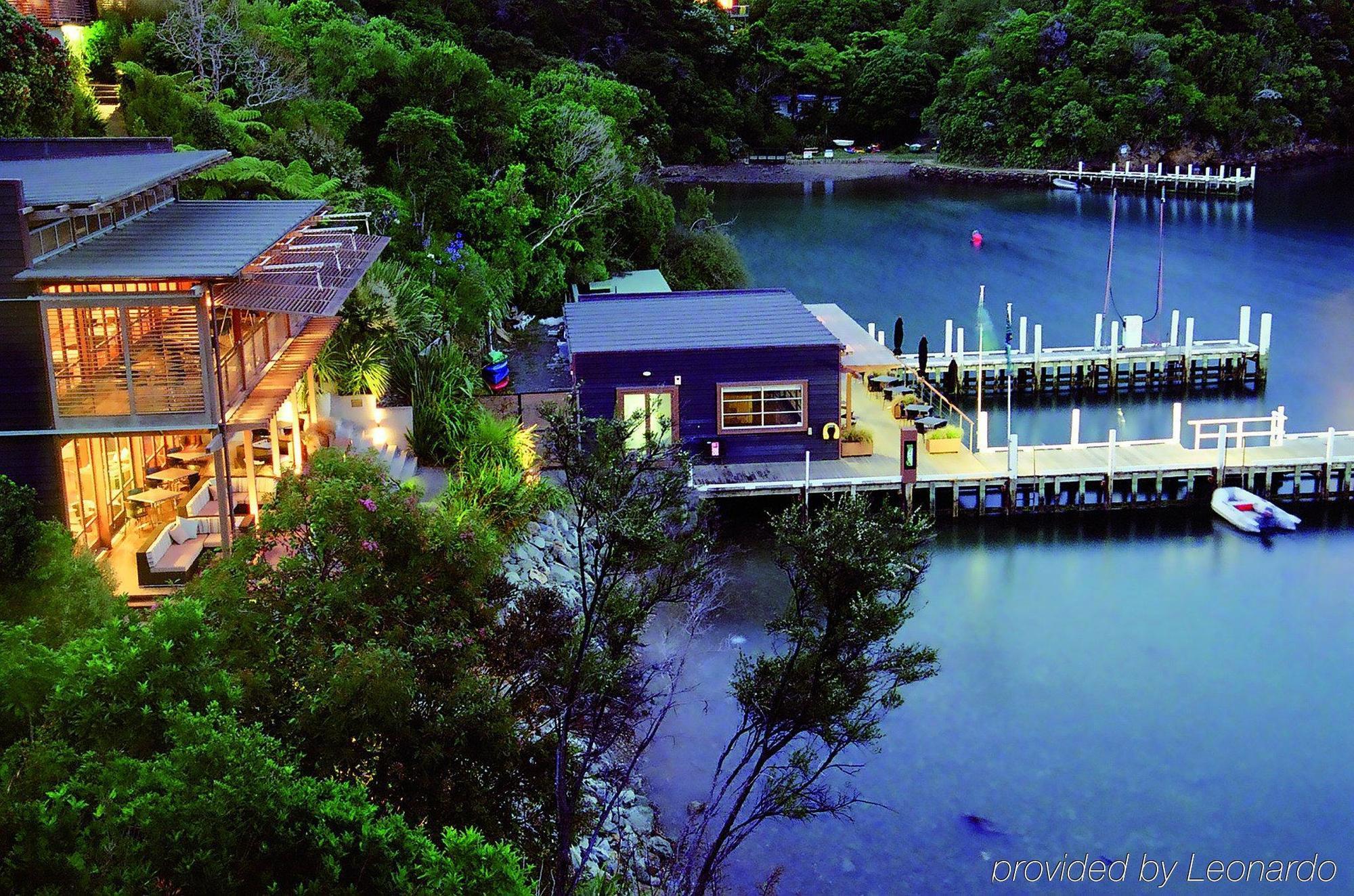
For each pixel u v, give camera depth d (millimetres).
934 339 61938
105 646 12055
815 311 47406
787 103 136625
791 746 24406
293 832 10148
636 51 114375
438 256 45875
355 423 31344
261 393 24297
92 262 21938
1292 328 63312
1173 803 23281
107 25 47906
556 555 29297
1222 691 27281
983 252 84312
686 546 16906
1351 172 124375
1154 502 38094
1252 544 35562
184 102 41312
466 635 14516
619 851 19891
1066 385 53000
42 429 21656
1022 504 37844
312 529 14867
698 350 36625
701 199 69625
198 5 46844
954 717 26109
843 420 39750
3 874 9180
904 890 20781
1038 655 28859
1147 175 114375
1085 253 84125
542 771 14383
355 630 13852
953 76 131625
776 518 16109
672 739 24484
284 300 22922
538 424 35438
